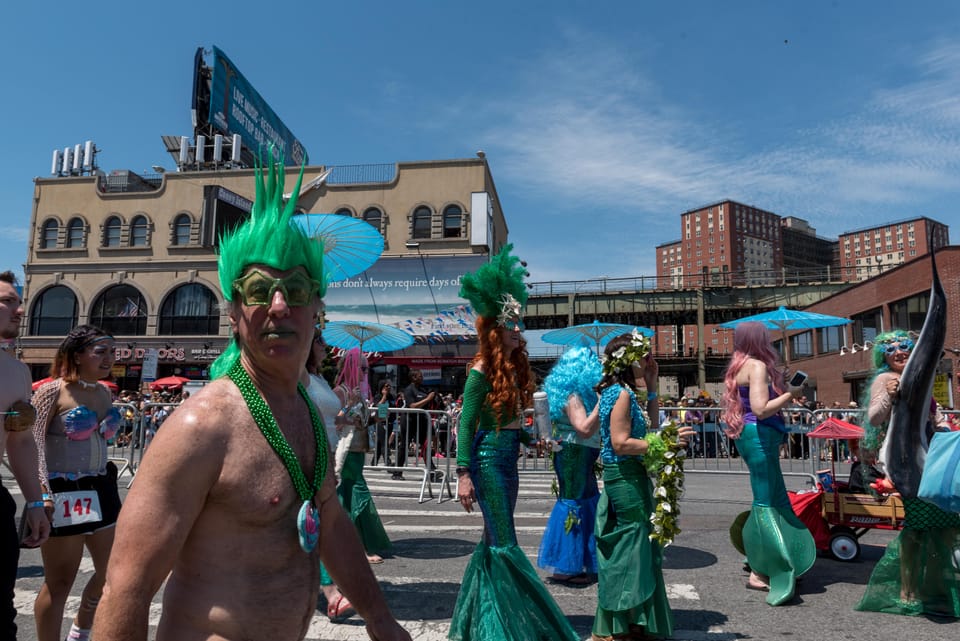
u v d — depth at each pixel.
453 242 27.95
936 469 3.85
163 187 30.48
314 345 4.07
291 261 1.40
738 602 4.42
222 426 1.30
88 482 3.34
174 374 29.28
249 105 34.00
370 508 5.57
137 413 12.45
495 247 33.88
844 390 32.03
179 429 1.26
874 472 5.78
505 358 3.35
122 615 1.18
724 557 5.79
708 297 39.25
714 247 160.38
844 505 5.59
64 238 30.77
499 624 3.06
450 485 11.00
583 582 5.00
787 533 4.48
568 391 4.75
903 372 4.23
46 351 30.22
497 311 3.39
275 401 1.42
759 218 163.50
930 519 4.11
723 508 8.45
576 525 4.90
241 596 1.29
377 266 27.48
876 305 29.33
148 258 30.03
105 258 30.38
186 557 1.31
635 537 3.54
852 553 5.55
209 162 31.44
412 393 14.28
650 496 3.62
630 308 39.84
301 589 1.36
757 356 4.59
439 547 6.25
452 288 27.11
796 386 4.37
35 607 3.22
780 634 3.79
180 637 1.28
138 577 1.20
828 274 39.06
